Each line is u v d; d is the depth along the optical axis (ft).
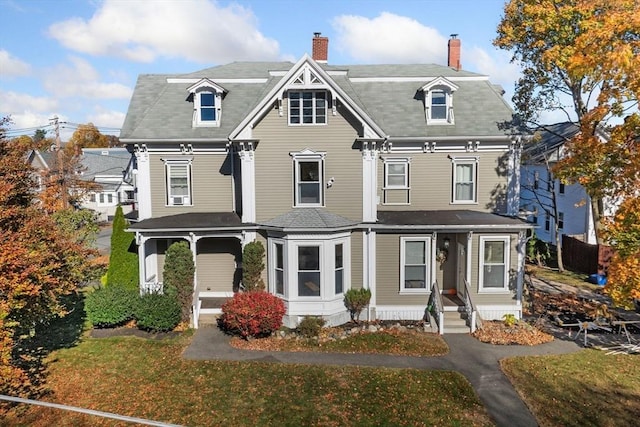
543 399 41.39
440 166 68.39
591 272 90.94
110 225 171.83
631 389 43.24
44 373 45.65
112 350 51.62
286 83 59.88
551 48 69.77
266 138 61.82
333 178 61.98
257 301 54.24
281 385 43.55
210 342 54.29
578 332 58.08
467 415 38.81
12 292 35.86
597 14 64.69
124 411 38.68
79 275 61.98
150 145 67.67
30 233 42.80
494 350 52.54
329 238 58.90
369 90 73.00
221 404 39.96
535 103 84.17
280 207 62.80
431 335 57.21
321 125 61.36
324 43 80.79
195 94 68.28
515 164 67.31
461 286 65.31
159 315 56.18
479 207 68.74
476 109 69.87
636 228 48.29
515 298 63.10
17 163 49.34
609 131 61.98
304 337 55.21
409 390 42.88
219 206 69.31
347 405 40.01
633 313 66.13
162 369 46.85
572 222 110.93
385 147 67.97
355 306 60.80
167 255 59.57
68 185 141.69
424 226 60.90
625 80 53.52
